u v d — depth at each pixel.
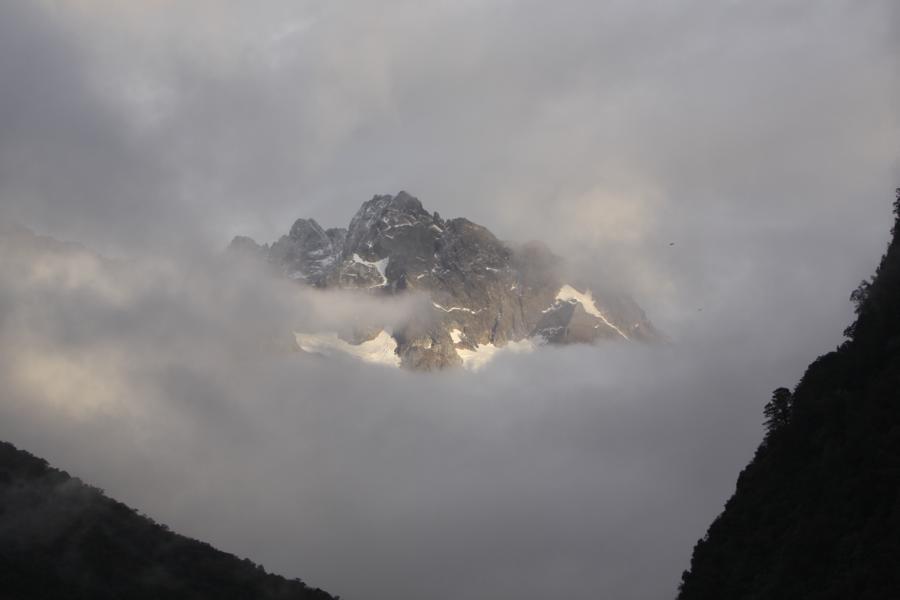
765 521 184.25
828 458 175.25
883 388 170.75
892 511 151.88
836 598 149.62
